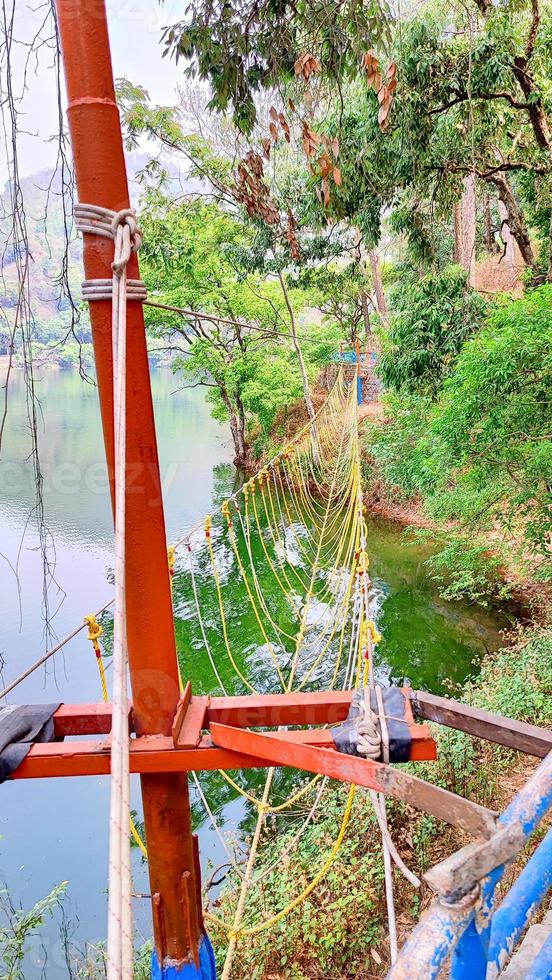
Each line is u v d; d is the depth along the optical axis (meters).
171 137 9.82
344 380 19.88
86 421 15.70
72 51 1.27
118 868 0.90
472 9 6.94
